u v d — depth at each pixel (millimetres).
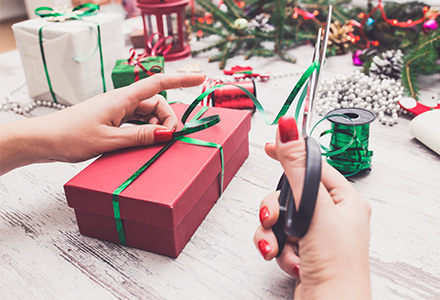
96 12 669
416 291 360
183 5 768
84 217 408
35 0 959
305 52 829
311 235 302
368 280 300
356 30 794
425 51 634
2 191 481
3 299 366
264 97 654
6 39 1122
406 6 745
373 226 417
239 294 362
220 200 453
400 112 598
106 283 375
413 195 451
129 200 374
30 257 400
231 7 817
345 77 619
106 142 421
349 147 460
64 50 609
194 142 439
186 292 365
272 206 341
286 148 319
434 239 403
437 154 510
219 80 607
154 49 726
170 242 386
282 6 757
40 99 679
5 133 403
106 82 669
